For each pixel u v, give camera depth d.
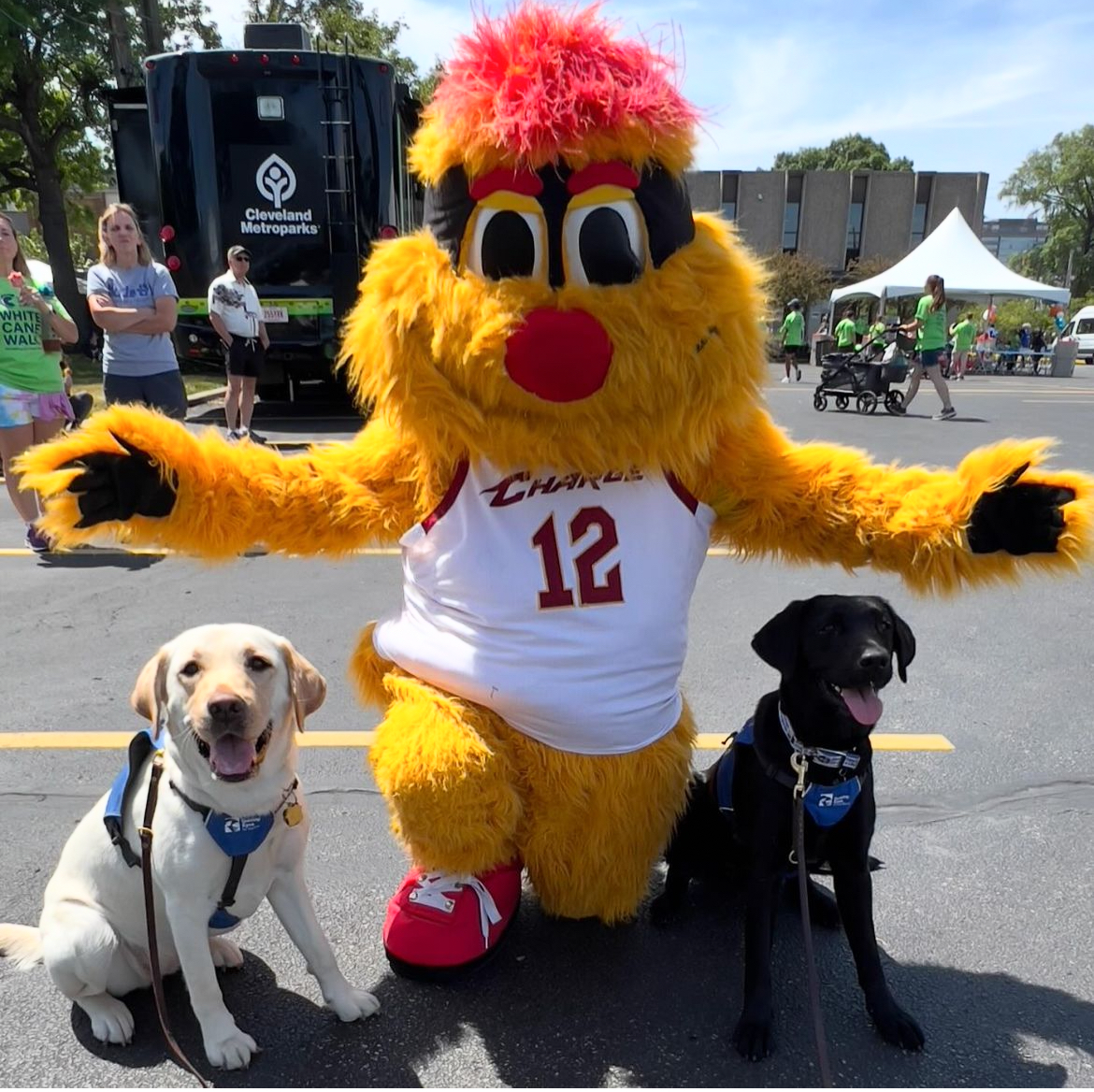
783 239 44.81
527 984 2.36
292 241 9.78
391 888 2.72
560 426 2.12
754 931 2.22
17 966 2.37
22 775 3.32
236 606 5.15
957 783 3.32
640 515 2.24
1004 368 28.30
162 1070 2.07
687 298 2.05
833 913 2.61
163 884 1.97
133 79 17.58
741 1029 2.14
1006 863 2.86
